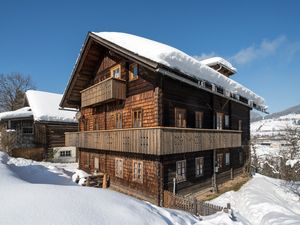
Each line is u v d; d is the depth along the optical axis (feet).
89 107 59.88
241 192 46.57
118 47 39.93
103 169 51.90
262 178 62.13
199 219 22.31
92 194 17.60
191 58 38.52
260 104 68.64
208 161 49.42
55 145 80.79
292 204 44.19
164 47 36.17
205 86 41.57
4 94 154.10
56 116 81.35
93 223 13.50
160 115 37.68
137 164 41.34
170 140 34.81
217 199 41.96
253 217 34.01
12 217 12.48
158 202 36.04
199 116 48.14
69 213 13.78
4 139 70.28
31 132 81.10
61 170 57.36
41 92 95.91
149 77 40.42
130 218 15.44
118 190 45.44
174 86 41.86
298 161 71.00
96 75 57.72
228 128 59.21
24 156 74.08
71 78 58.39
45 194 15.83
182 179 41.24
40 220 12.56
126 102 45.93
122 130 40.93
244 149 67.56
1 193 15.81
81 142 56.44
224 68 72.33
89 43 50.67
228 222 21.30
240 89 55.16
